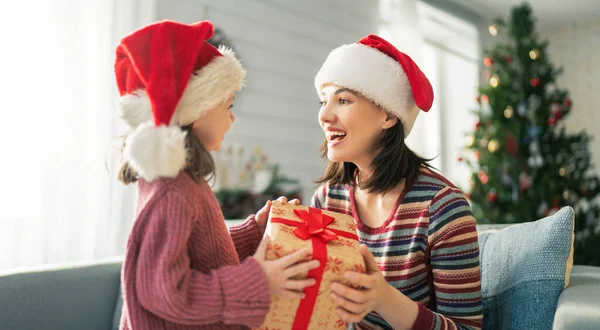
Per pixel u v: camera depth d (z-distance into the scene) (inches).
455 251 39.6
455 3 193.3
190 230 31.0
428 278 42.3
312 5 143.0
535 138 124.2
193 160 32.6
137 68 32.0
